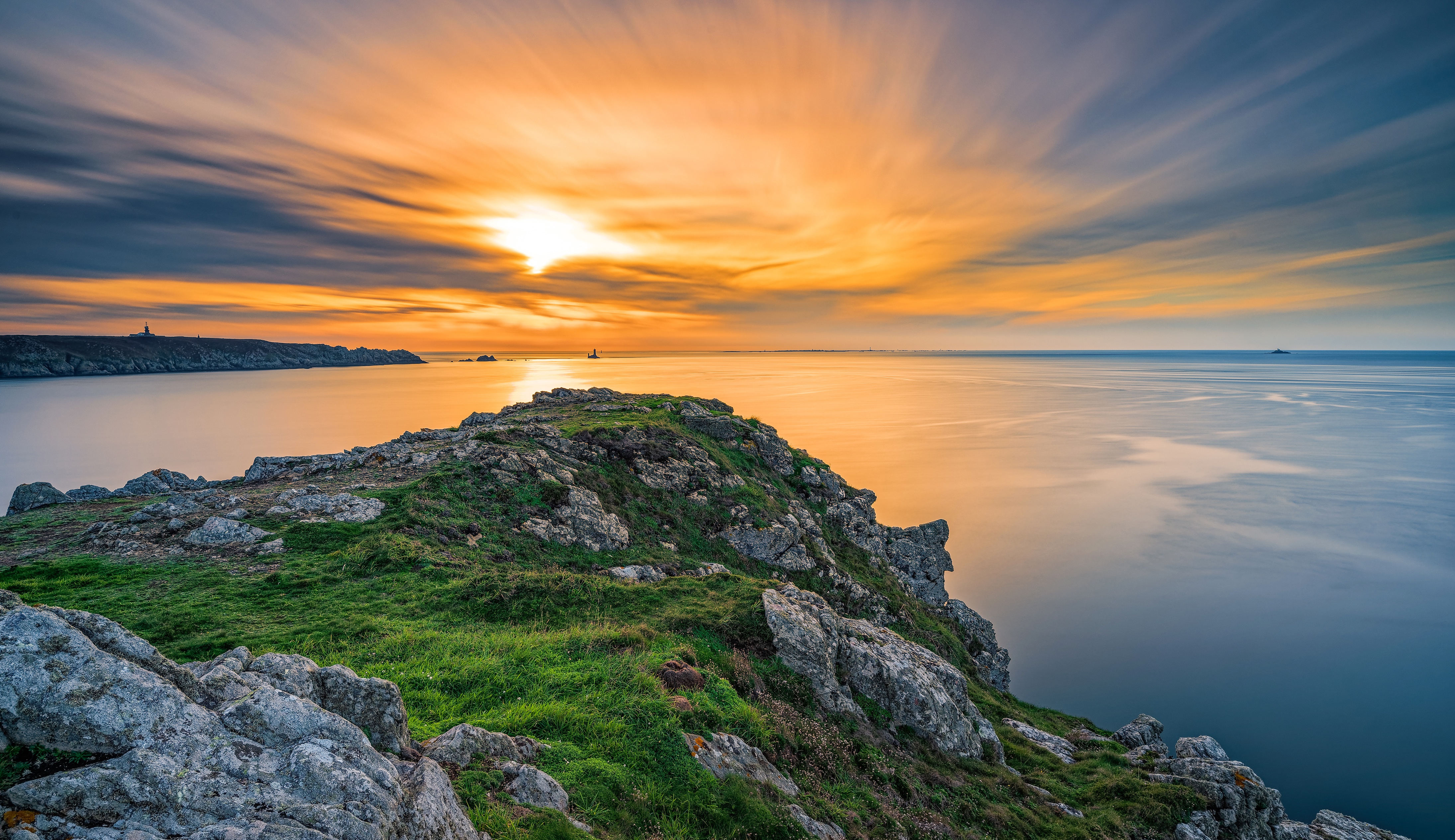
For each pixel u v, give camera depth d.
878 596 58.00
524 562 37.19
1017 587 128.50
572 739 15.98
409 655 21.33
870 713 25.45
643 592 30.20
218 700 9.19
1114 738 40.81
